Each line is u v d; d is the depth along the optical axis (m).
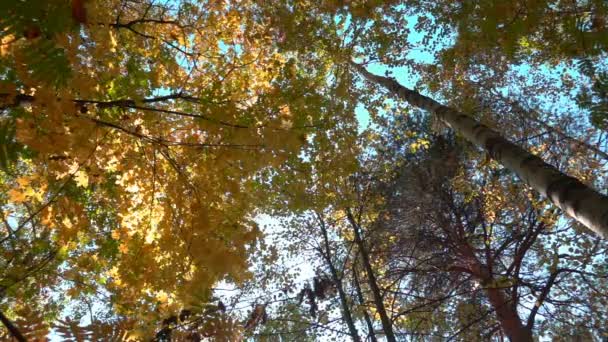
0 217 3.17
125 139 2.82
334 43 5.43
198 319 1.88
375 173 8.05
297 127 3.00
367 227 8.56
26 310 1.48
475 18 2.66
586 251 7.12
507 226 8.94
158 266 2.60
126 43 3.42
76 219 2.62
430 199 9.02
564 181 2.31
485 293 8.70
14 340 1.60
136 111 2.82
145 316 2.02
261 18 4.41
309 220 8.50
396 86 5.64
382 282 8.81
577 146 7.11
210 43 3.71
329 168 4.58
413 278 9.23
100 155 2.63
